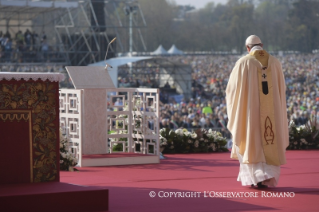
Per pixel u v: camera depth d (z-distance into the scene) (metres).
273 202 10.24
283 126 12.26
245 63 12.14
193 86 66.62
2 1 54.97
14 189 9.31
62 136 15.16
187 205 9.91
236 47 187.12
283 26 182.75
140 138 17.72
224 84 81.00
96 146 17.25
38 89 10.02
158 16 173.25
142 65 66.69
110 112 17.88
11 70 62.69
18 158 9.92
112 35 67.19
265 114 11.95
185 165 16.36
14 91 9.87
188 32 186.75
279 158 11.79
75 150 16.41
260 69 12.10
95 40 66.19
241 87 12.05
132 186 12.24
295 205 9.95
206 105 53.62
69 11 64.12
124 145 18.31
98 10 67.94
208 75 96.25
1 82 9.78
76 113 16.30
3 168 9.82
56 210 9.09
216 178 13.60
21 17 68.81
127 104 18.64
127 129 18.75
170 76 60.53
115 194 11.12
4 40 62.34
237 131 12.02
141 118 17.77
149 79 60.38
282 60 138.38
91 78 17.19
